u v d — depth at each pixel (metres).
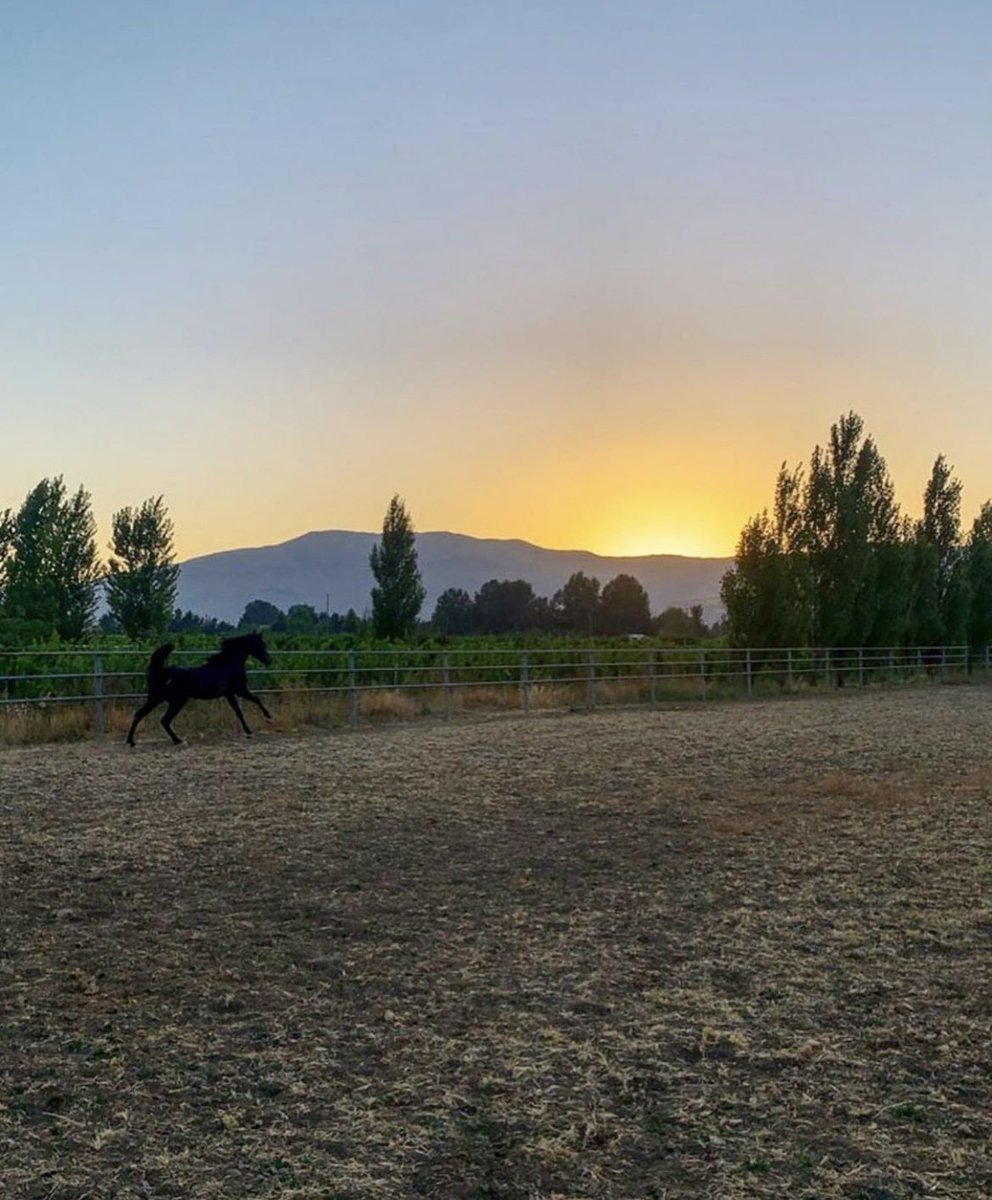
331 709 23.19
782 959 7.96
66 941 8.17
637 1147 5.14
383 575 54.59
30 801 13.43
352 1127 5.32
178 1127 5.31
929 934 8.58
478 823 12.76
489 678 30.94
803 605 40.41
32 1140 5.17
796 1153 5.09
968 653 51.50
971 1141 5.22
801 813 13.80
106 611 43.38
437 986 7.33
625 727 23.55
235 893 9.60
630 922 8.88
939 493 52.12
